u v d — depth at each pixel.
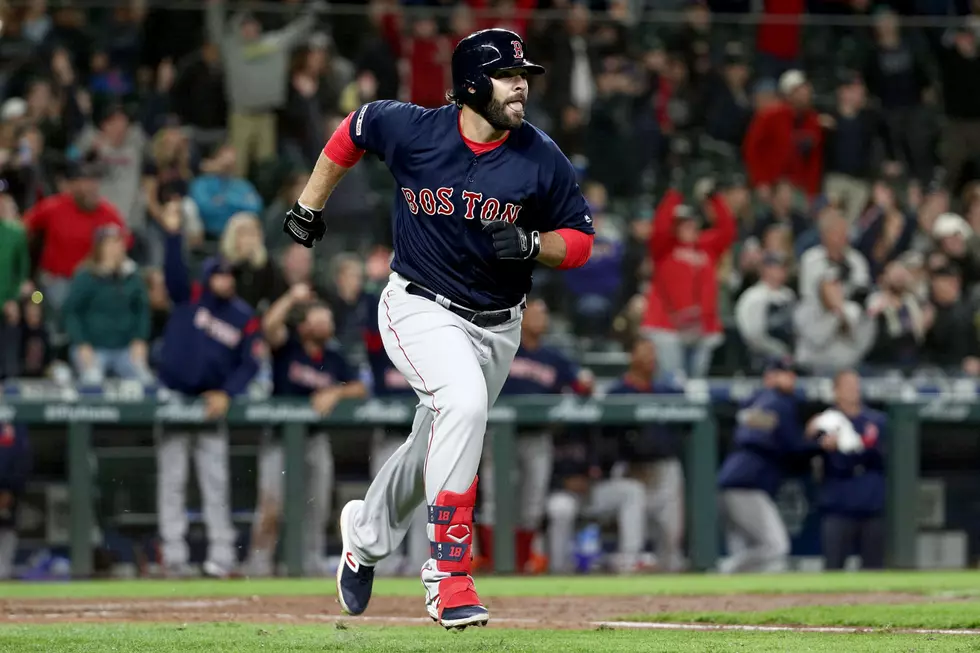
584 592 28.95
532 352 37.19
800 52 48.81
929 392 39.16
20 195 39.56
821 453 37.88
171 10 43.88
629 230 44.16
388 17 45.56
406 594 28.12
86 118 41.88
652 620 20.88
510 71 14.97
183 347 34.91
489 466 36.28
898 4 53.78
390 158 15.73
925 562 38.88
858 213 46.78
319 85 44.53
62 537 34.56
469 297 15.83
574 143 46.47
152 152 42.09
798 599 26.30
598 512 36.91
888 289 43.38
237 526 35.12
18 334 37.44
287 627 19.03
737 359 43.19
